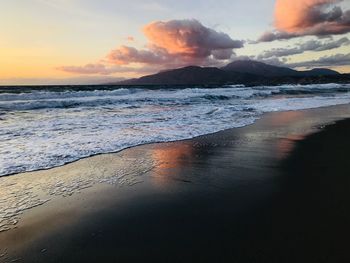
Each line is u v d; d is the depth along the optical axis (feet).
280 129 37.40
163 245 11.00
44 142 27.37
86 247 10.92
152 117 45.93
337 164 21.58
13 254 10.44
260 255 10.16
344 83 222.89
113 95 90.38
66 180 18.12
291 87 161.27
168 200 15.29
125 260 10.10
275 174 19.36
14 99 68.59
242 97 95.96
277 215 13.28
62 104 60.49
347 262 9.64
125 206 14.56
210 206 14.47
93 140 28.89
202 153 25.13
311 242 10.88
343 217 12.94
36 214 13.61
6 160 21.49
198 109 57.67
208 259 10.05
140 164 21.74
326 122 43.91
